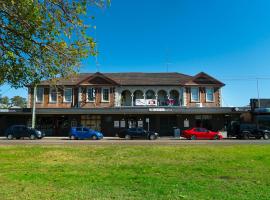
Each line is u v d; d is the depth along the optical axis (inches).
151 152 745.0
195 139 1712.6
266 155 681.0
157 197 320.8
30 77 497.0
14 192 342.3
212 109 2055.9
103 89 2231.8
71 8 478.3
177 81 2267.5
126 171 481.1
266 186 372.2
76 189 356.2
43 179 414.0
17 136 1726.1
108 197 320.8
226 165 538.6
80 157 657.0
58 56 487.5
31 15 442.6
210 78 2239.2
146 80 2281.0
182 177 430.6
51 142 1299.2
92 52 507.2
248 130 1770.4
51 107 2204.7
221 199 312.3
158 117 2132.1
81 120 2143.2
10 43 467.8
